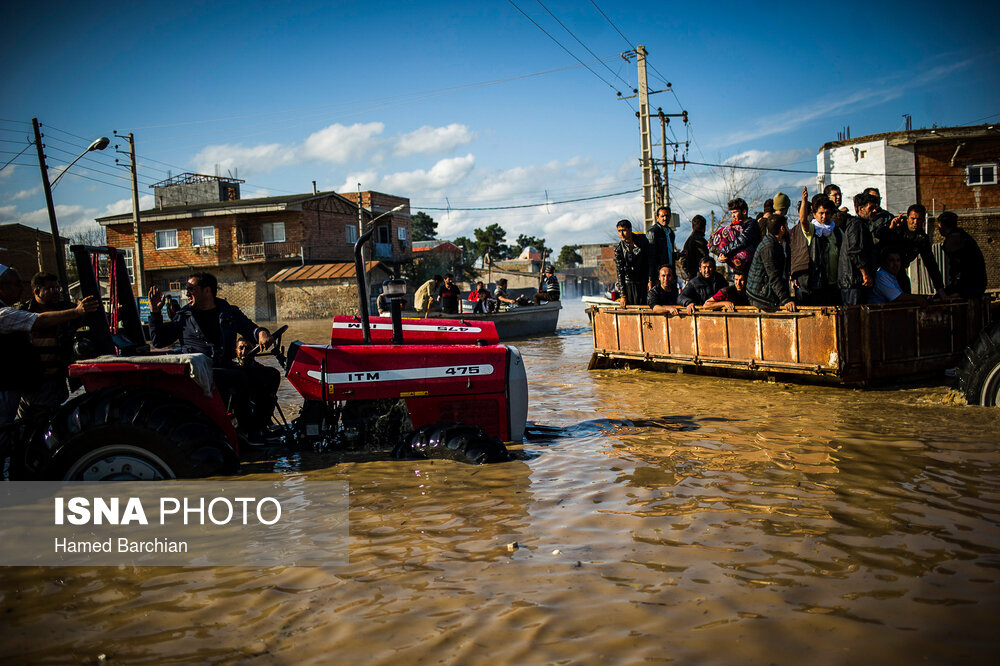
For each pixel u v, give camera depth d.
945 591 2.42
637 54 21.66
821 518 3.17
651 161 21.78
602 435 5.18
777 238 7.58
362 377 4.60
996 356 5.60
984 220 25.73
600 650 2.09
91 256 4.55
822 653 2.04
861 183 27.20
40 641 2.27
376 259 42.19
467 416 4.74
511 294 29.25
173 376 4.20
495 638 2.18
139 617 2.42
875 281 7.37
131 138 25.91
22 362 4.56
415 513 3.42
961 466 3.94
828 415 5.55
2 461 4.36
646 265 9.57
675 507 3.41
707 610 2.33
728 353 7.85
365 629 2.28
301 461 4.44
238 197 45.50
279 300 35.88
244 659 2.11
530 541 3.02
